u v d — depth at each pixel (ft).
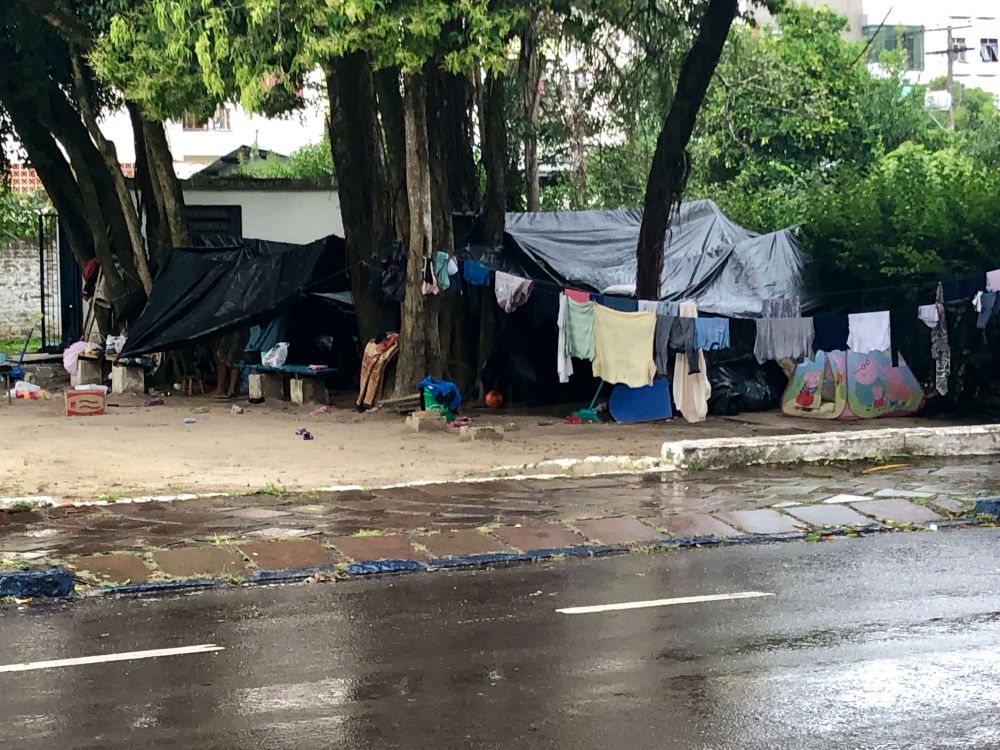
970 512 37.22
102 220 76.48
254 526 33.68
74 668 21.74
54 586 27.50
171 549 30.94
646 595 27.35
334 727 18.52
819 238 67.87
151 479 41.47
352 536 32.65
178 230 74.28
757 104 108.37
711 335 55.77
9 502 35.42
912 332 62.59
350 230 65.16
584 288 67.21
